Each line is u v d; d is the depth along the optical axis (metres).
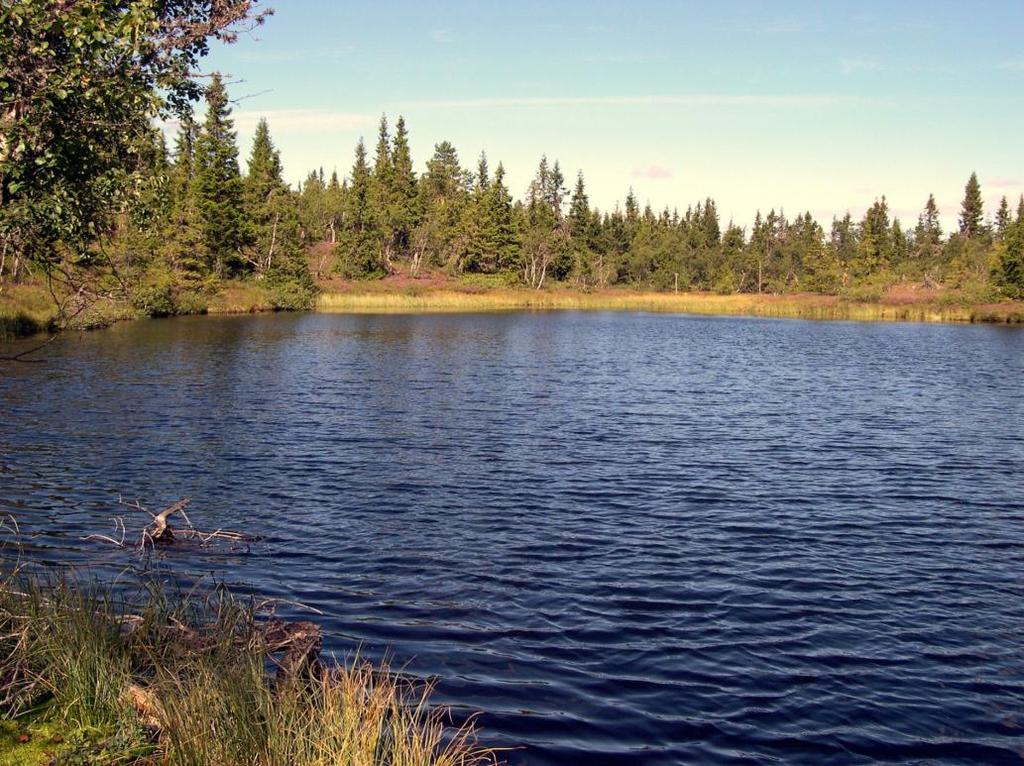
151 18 6.41
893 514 13.50
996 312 74.00
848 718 7.11
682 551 11.48
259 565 10.52
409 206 111.88
